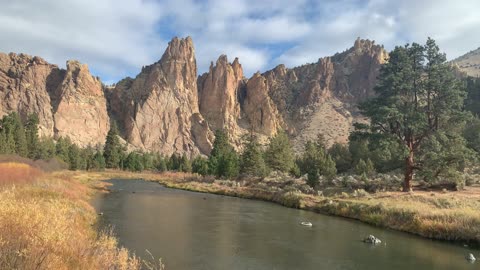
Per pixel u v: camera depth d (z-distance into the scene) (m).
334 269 17.70
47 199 24.58
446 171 44.19
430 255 20.66
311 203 44.16
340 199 42.78
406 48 52.78
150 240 22.33
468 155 45.19
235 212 38.31
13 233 9.43
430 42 51.91
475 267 18.30
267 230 27.83
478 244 23.39
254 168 83.81
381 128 51.19
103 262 11.61
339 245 23.02
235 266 17.73
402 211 30.91
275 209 42.31
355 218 35.31
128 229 25.47
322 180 59.44
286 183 66.44
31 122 122.50
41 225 11.09
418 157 49.59
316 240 24.45
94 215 28.94
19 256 8.17
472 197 36.59
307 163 90.38
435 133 49.28
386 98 51.09
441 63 51.59
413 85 51.44
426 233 26.39
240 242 23.16
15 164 36.31
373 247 22.53
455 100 49.28
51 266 8.64
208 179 90.44
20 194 21.16
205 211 38.28
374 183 50.50
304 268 17.81
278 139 92.50
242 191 63.06
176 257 18.77
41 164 55.78
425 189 46.28
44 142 117.19
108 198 45.72
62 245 10.36
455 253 21.27
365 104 53.72
